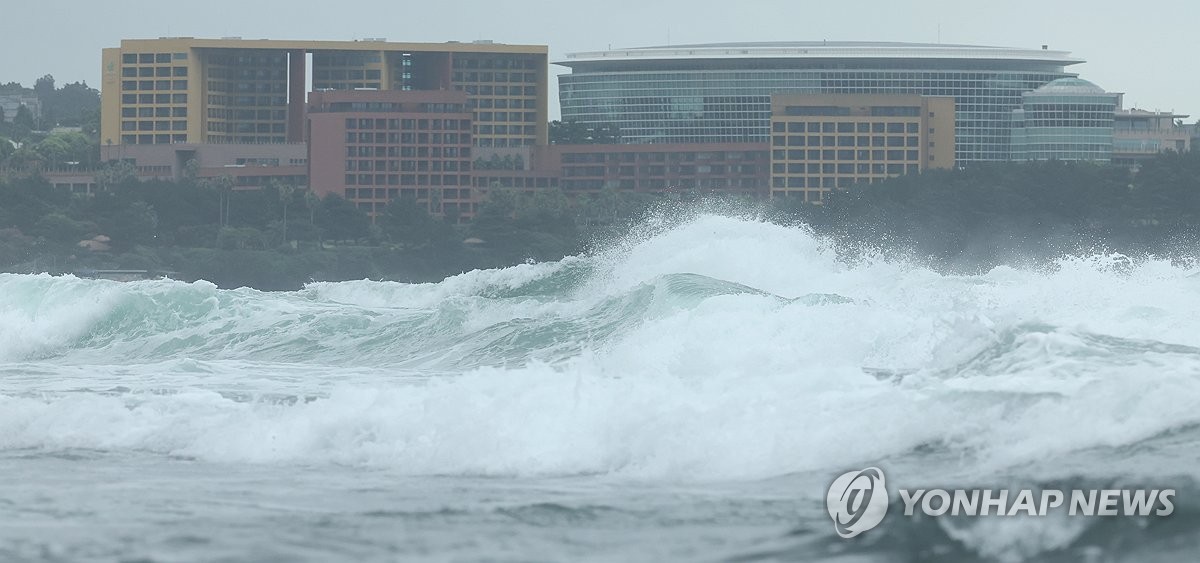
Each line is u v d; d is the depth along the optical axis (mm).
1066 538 59344
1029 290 153750
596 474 79875
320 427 91000
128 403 104875
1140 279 154500
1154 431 72875
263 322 176875
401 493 75688
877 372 96062
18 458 89375
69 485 79750
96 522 69000
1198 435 71625
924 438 77688
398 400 95438
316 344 166000
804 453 78375
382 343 164000
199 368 145125
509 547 63625
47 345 179625
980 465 71812
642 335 124875
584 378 95188
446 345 159000
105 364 157500
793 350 113375
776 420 82375
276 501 74062
